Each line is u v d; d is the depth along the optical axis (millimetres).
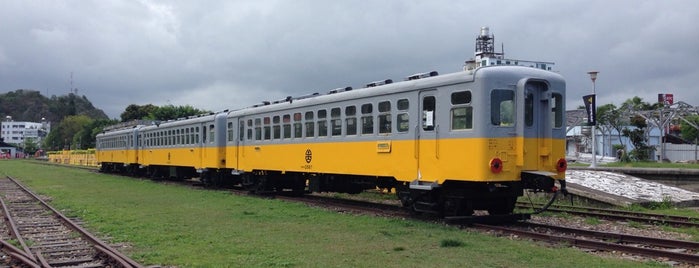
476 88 11367
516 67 11797
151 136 31875
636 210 15914
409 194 13484
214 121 23500
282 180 19953
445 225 11883
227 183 24172
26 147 128250
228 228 11664
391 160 13516
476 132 11305
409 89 13000
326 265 7965
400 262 8195
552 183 11555
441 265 7961
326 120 16078
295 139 17594
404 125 13188
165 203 17000
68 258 8914
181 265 8070
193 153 25734
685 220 13227
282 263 8078
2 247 9812
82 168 49594
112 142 39938
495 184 11672
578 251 8969
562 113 12227
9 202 18297
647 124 40594
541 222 13039
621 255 8703
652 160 39000
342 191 16688
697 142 43688
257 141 20000
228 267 7848
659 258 8344
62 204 16922
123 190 22422
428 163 12445
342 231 11234
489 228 11312
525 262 8125
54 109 193000
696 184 21797
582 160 40219
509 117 11523
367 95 14359
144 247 9547
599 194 17500
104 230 11484
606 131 46500
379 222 12508
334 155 15617
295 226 11945
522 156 11438
